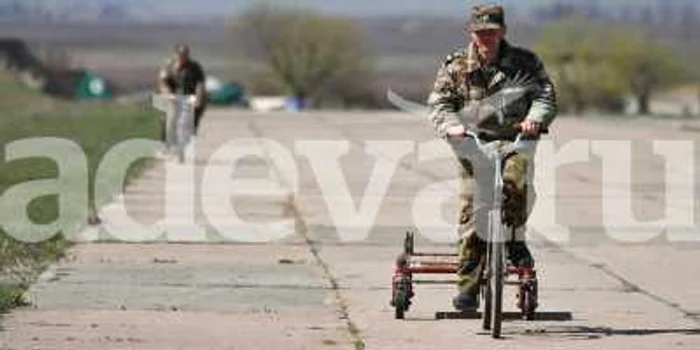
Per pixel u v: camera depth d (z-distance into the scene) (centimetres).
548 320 2730
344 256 3525
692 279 3247
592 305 2908
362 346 2475
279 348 2456
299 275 3225
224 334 2562
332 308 2833
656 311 2845
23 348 2416
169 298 2905
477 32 2584
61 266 3275
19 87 19175
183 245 3656
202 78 6488
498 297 2525
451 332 2600
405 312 2770
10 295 2836
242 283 3106
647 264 3472
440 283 2806
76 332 2553
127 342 2480
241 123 10262
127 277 3147
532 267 2705
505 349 2456
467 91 2611
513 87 2594
